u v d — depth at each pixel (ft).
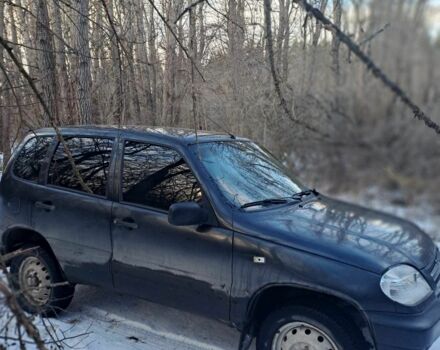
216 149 11.82
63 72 20.71
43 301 12.76
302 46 23.50
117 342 11.54
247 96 22.50
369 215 12.54
